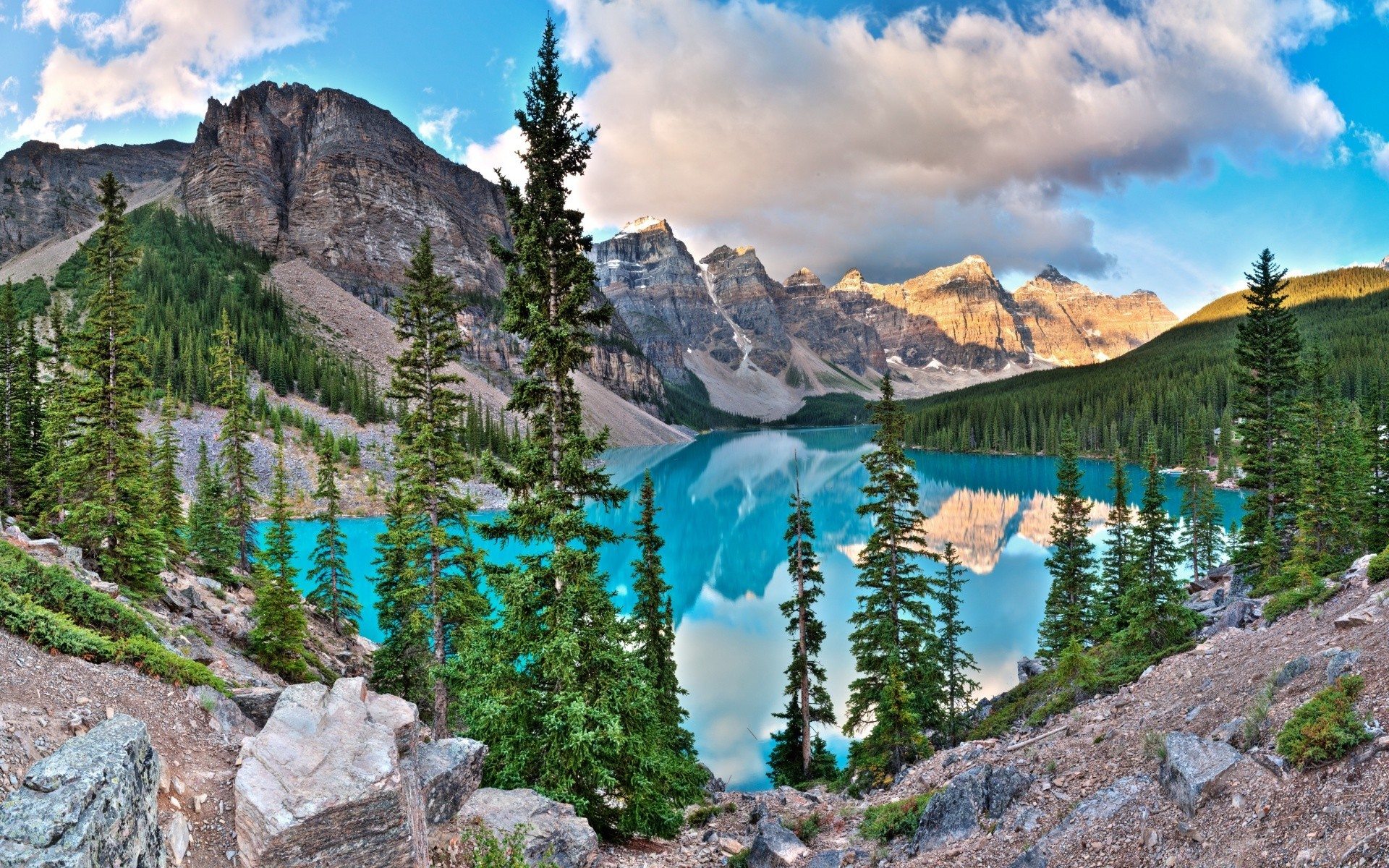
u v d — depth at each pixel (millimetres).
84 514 28578
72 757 8266
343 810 9961
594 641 15984
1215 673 16891
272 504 44375
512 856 11328
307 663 33625
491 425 152375
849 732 27453
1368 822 7938
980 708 33688
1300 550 32469
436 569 25172
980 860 12844
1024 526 99812
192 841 9547
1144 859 10289
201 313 150875
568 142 17266
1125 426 170750
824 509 131500
